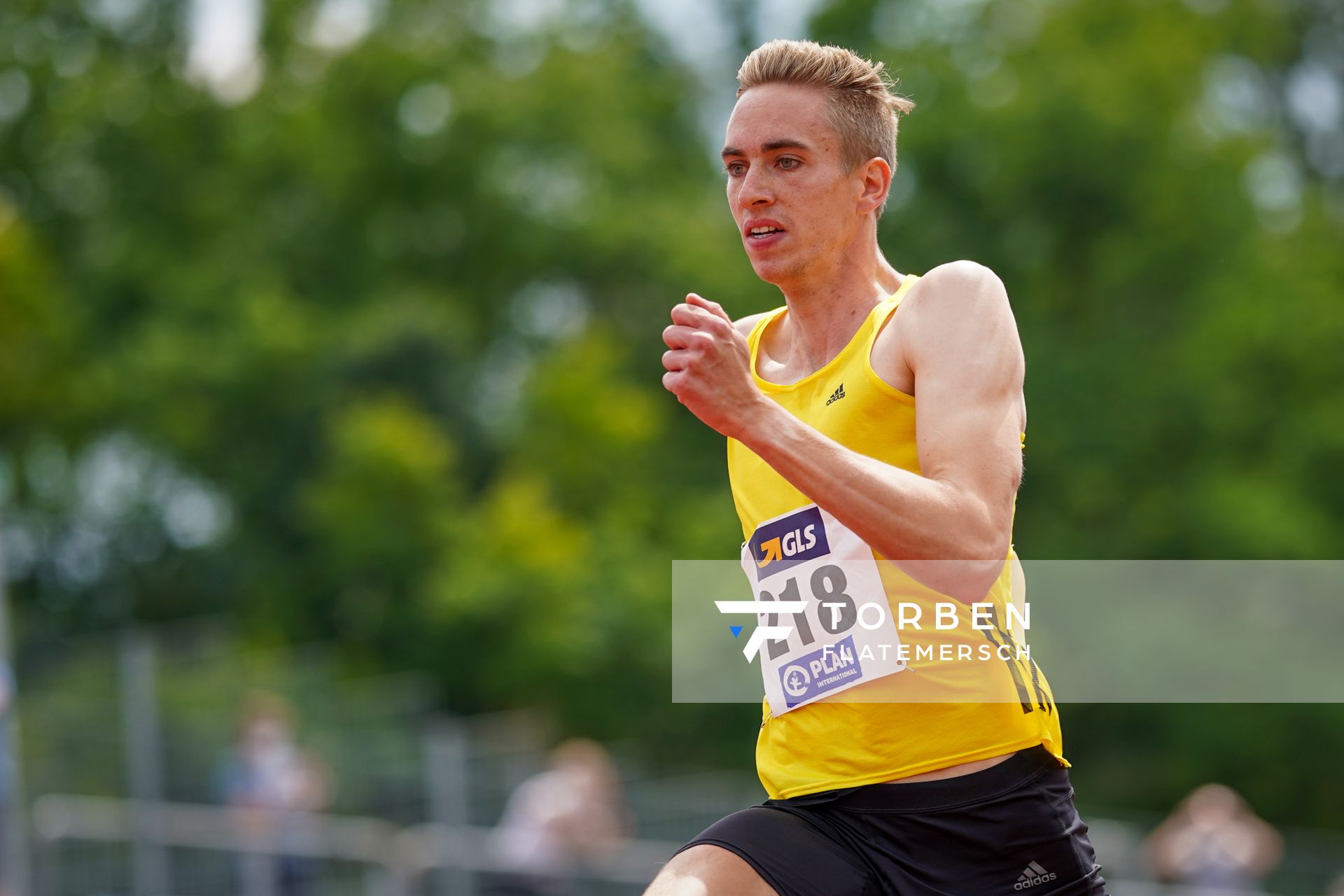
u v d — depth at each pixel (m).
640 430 79.88
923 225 84.69
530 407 80.50
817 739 9.12
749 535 9.58
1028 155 80.62
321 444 81.06
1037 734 9.02
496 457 82.88
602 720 69.12
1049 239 83.94
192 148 94.00
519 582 68.12
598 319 90.06
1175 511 76.06
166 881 29.42
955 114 83.00
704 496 82.69
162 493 87.19
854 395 8.91
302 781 31.72
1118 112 79.81
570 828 30.80
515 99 94.50
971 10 89.00
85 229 93.12
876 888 8.98
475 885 29.91
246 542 83.19
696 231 92.88
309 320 85.75
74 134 91.75
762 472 9.36
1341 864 42.09
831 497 7.98
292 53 97.94
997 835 8.92
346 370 82.00
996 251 84.56
